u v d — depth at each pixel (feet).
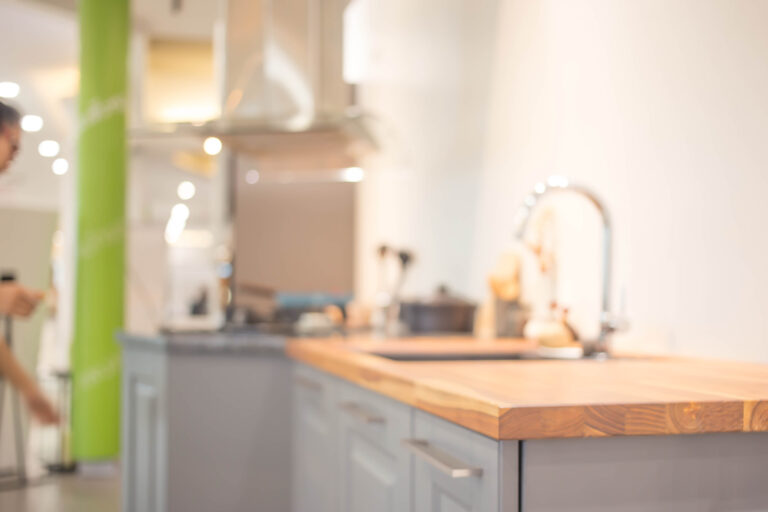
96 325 15.69
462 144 10.27
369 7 14.35
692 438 3.41
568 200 7.40
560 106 7.60
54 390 15.69
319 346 6.88
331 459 6.32
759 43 4.97
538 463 3.24
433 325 9.21
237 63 10.00
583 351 6.01
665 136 5.93
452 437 3.77
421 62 11.75
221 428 8.25
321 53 9.98
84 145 15.90
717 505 3.42
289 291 12.70
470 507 3.54
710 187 5.42
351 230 13.07
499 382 3.98
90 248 15.75
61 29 19.01
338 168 12.15
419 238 11.85
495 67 9.20
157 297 19.60
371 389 4.93
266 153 11.16
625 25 6.48
